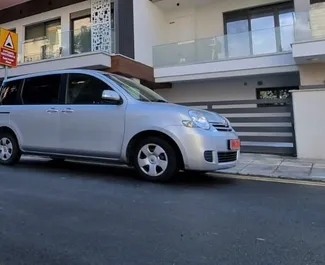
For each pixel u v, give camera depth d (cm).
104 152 550
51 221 355
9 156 664
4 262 266
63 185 511
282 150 939
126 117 535
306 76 1155
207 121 518
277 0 1377
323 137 872
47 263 264
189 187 511
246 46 1250
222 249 289
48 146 603
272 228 339
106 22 1415
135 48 1342
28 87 654
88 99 578
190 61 1354
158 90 1595
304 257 274
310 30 1072
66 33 1296
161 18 1566
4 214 377
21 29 1694
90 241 305
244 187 521
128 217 369
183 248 291
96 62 1181
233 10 1473
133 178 560
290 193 484
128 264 262
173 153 509
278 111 948
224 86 1470
